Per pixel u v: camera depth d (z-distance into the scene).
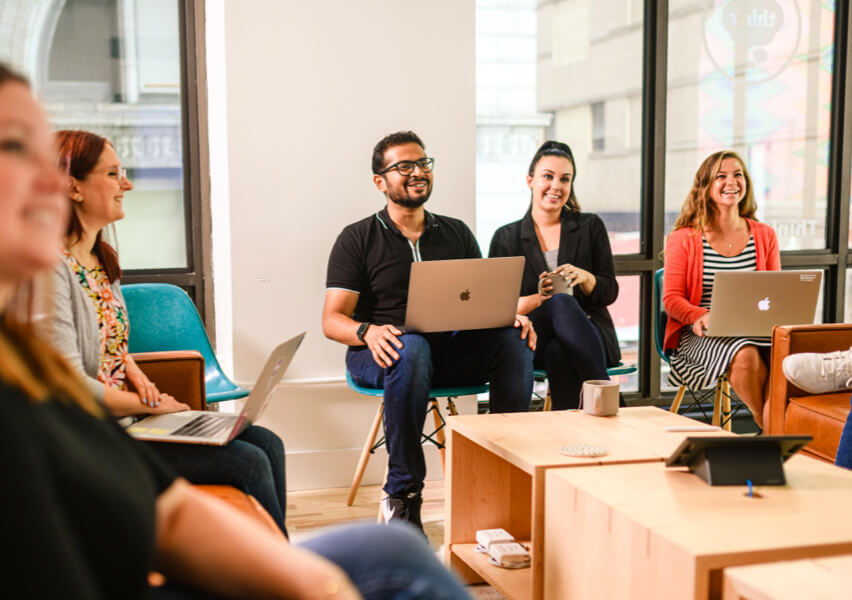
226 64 2.95
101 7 3.24
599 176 3.89
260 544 0.80
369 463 3.17
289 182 3.04
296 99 3.03
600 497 1.45
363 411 3.15
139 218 3.32
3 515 0.56
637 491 1.49
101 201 1.90
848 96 4.08
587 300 3.01
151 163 3.32
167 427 1.71
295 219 3.05
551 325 2.86
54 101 3.22
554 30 3.79
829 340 2.78
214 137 3.26
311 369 3.10
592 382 2.21
